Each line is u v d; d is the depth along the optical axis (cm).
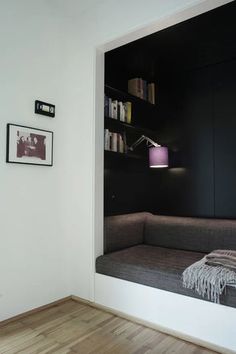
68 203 249
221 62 294
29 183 217
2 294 197
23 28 215
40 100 226
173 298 187
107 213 288
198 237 256
